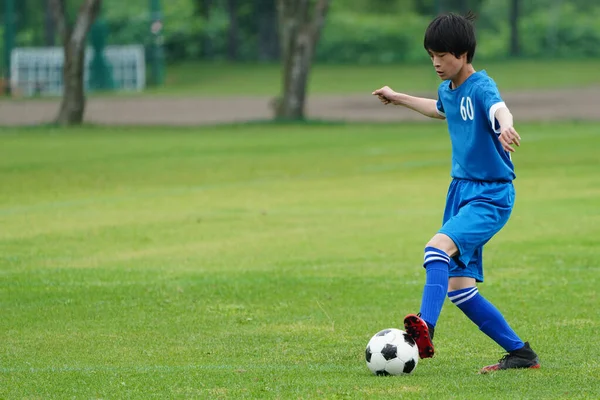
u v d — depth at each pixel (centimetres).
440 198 5197
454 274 1967
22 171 6444
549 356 2134
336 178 6097
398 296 2903
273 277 3188
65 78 10438
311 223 4372
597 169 6362
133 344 2308
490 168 1959
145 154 7538
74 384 1908
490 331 1994
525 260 3475
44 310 2705
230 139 8862
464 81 1975
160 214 4647
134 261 3494
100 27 16325
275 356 2175
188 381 1922
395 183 5850
